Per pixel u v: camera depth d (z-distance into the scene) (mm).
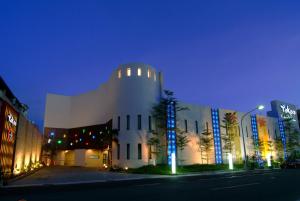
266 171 36219
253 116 62156
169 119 43812
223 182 20094
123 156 40219
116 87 44562
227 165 45875
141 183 20734
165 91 42750
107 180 24531
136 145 40375
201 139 49094
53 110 64188
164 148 43594
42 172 37125
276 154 64500
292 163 47125
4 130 23172
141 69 43906
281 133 68562
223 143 52812
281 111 71875
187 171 36938
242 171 37688
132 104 42125
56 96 65188
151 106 43000
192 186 17484
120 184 20328
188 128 48125
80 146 58875
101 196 13289
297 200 10938
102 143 51750
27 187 19234
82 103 62281
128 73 43938
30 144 39969
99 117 54969
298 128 75188
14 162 27328
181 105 48094
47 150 62094
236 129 54906
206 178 24984
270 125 66125
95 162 56188
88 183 22125
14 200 12438
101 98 55281
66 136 63625
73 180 24797
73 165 60219
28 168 36312
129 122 41625
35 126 45531
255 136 60500
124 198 12469
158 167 37375
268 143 61406
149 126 42094
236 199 11594
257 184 18094
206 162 49125
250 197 12109
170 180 23312
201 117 51156
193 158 47250
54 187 18859
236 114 57750
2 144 22547
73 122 63125
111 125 45312
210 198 11984
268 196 12336
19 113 29594
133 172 35781
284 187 16094
